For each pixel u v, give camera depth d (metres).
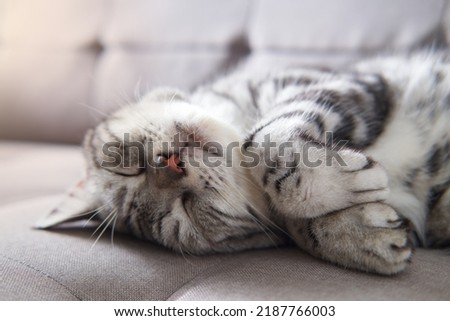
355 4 0.63
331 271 0.43
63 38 0.83
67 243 0.47
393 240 0.42
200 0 0.72
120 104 0.61
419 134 0.50
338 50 0.64
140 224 0.49
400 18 0.61
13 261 0.44
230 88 0.56
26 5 0.88
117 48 0.78
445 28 0.59
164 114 0.49
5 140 0.89
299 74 0.55
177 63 0.72
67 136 0.84
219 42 0.70
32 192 0.62
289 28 0.66
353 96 0.49
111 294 0.42
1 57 0.89
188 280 0.44
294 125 0.46
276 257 0.45
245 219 0.49
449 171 0.49
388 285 0.41
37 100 0.84
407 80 0.52
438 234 0.49
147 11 0.76
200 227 0.48
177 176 0.47
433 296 0.40
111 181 0.50
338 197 0.43
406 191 0.50
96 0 0.82
